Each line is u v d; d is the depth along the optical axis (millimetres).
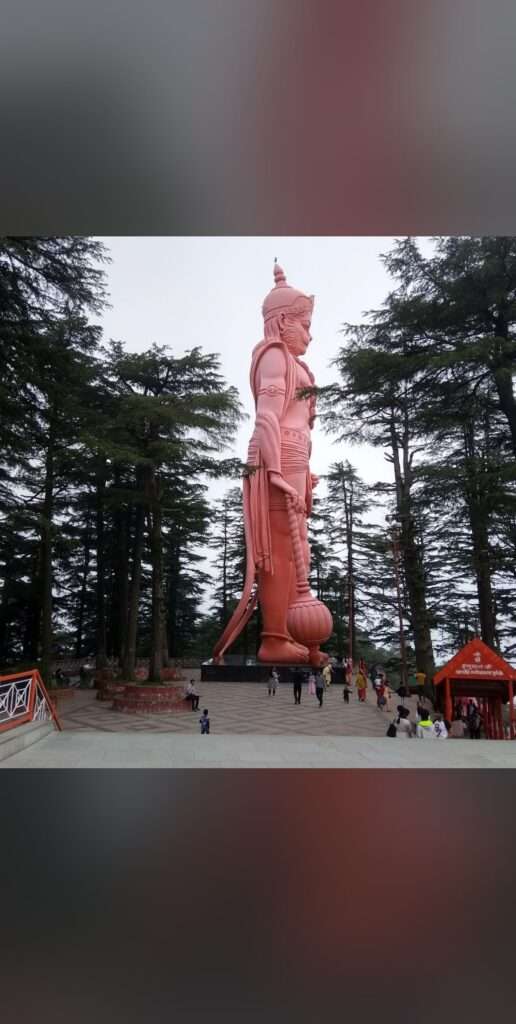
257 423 33562
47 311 17125
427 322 16969
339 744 11562
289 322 34531
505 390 15664
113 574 37531
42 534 21406
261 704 22547
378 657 47938
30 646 29141
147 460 21547
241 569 47781
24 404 17719
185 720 18219
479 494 17469
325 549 45875
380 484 25031
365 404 17672
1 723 10969
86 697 23766
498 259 15102
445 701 15805
